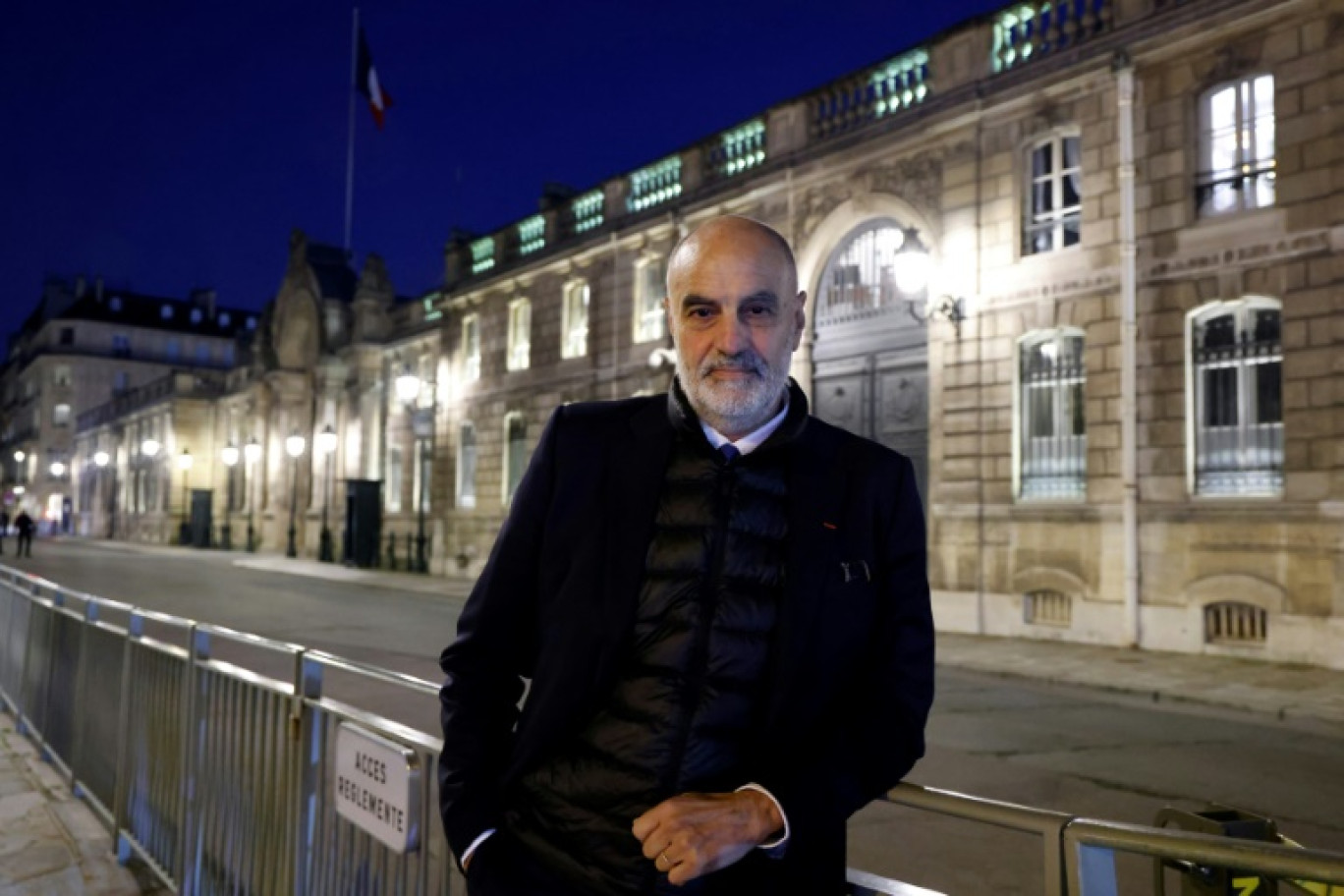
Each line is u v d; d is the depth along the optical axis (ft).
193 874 15.44
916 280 52.90
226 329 309.63
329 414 134.10
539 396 91.71
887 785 6.07
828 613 6.26
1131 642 46.50
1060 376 51.26
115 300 295.48
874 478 6.61
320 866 11.95
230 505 175.32
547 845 6.43
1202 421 45.83
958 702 34.94
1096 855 5.59
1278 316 43.75
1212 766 25.88
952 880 17.22
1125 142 48.21
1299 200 42.63
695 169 75.72
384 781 10.38
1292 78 43.11
